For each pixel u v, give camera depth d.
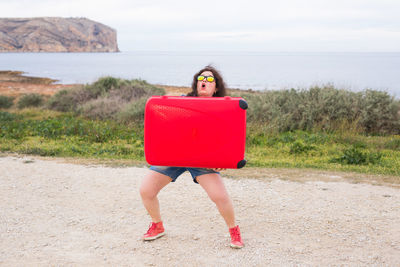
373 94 12.30
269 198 5.14
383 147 9.54
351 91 12.91
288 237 3.84
